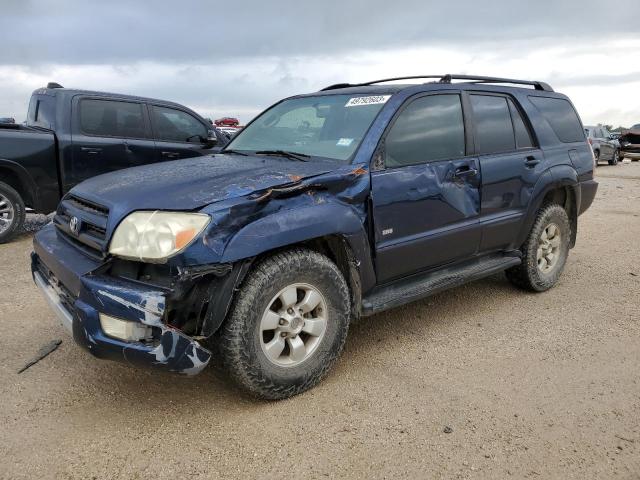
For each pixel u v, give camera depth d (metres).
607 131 23.70
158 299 2.63
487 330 4.25
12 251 6.59
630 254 6.74
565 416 3.03
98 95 7.46
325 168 3.38
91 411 3.06
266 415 3.03
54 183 7.13
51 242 3.44
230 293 2.80
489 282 5.48
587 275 5.78
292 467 2.59
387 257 3.60
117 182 3.30
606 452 2.72
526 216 4.71
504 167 4.44
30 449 2.71
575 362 3.69
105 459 2.64
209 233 2.73
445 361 3.70
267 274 2.93
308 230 3.05
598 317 4.54
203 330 2.79
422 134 3.92
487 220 4.34
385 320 4.45
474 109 4.38
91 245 3.00
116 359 2.82
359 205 3.40
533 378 3.46
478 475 2.54
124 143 7.52
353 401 3.17
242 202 2.86
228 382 3.38
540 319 4.48
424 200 3.79
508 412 3.06
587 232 8.15
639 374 3.53
